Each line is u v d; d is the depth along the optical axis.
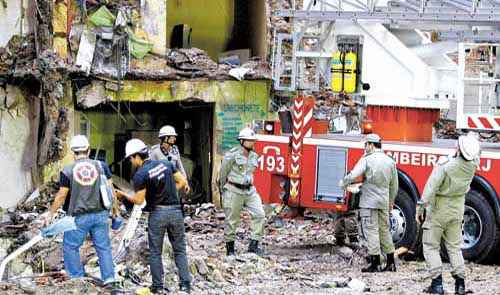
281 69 34.44
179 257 19.28
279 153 26.20
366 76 27.03
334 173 25.38
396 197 24.69
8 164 37.72
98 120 38.56
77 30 36.66
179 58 38.09
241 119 38.31
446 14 25.64
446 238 19.80
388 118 26.05
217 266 21.95
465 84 24.55
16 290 18.77
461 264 19.64
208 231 30.58
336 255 25.33
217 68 38.28
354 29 27.20
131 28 37.34
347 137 26.20
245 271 22.27
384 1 27.12
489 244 23.56
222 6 43.25
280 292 20.23
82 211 18.61
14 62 37.31
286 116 26.86
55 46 36.50
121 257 20.83
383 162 22.75
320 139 25.56
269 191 26.34
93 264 20.70
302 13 27.56
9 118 37.75
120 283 19.36
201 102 38.31
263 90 38.41
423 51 26.59
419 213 19.69
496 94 24.33
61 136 36.66
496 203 23.45
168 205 19.00
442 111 26.59
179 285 19.53
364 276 22.45
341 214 25.88
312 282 21.39
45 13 36.75
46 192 36.53
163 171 18.98
